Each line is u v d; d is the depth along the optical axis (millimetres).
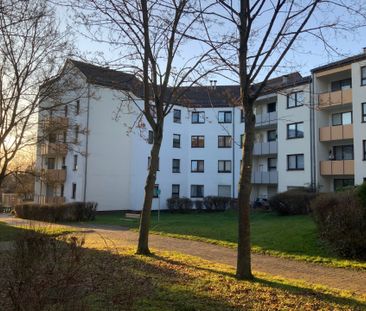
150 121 12086
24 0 12117
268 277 9141
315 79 31594
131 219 30844
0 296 4551
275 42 9398
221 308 6445
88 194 36719
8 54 16609
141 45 11758
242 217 8742
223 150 44875
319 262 11938
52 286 4066
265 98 36969
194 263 10594
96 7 11375
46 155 39281
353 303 7086
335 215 13148
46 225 6219
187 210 41531
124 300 5949
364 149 28328
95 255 9852
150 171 12109
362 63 28406
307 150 32469
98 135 37250
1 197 47312
